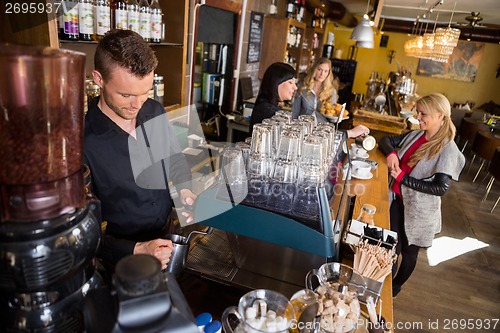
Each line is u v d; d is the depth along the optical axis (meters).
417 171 2.41
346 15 8.24
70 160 0.57
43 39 1.25
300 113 3.30
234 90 4.18
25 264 0.53
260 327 0.76
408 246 2.47
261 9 4.70
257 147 1.20
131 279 0.52
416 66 11.07
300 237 1.05
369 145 2.71
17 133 0.49
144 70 1.08
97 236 0.65
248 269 1.14
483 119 6.96
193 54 3.05
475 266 3.40
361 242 1.31
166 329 0.55
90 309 0.58
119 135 1.26
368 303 1.01
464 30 8.95
